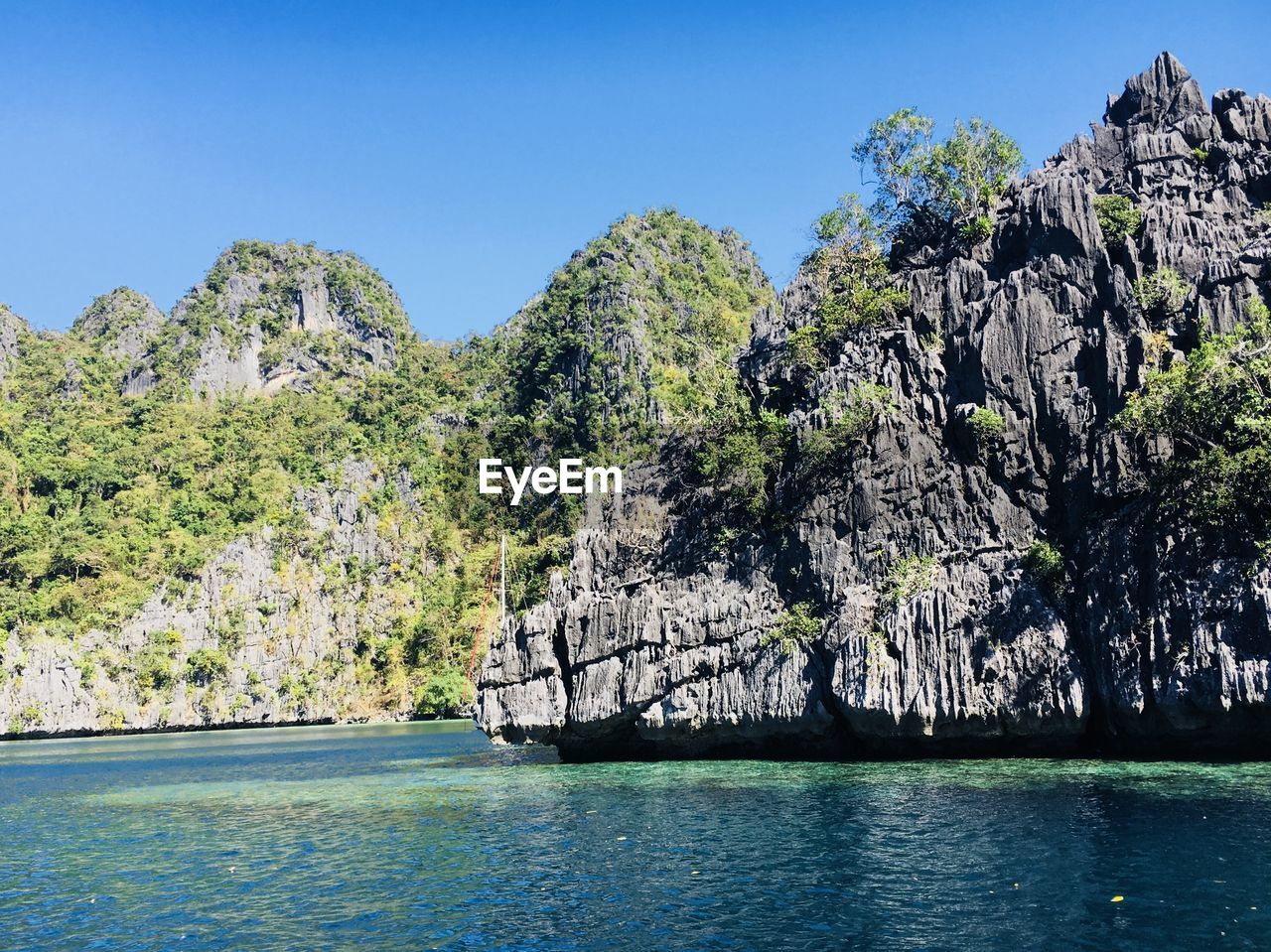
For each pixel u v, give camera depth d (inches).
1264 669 1769.2
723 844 1472.7
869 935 1045.8
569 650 2696.9
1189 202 2479.1
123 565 7377.0
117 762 3764.8
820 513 2436.0
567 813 1803.6
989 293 2482.8
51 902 1334.9
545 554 6102.4
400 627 6752.0
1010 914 1080.2
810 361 2795.3
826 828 1531.7
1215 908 1059.3
